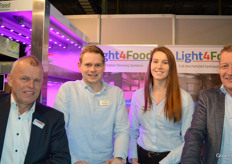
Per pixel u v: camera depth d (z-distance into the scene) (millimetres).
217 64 3129
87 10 6094
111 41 3455
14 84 1066
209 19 3398
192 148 1157
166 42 3412
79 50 3014
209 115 1205
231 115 1172
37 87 1101
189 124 1598
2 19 1790
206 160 1209
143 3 6340
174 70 1651
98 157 1477
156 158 1597
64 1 5863
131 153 1688
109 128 1517
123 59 3188
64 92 1502
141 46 3182
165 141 1633
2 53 1986
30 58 1110
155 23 3430
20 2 1657
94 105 1512
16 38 2160
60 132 1171
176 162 1502
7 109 1106
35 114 1134
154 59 1670
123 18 3459
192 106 1633
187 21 3418
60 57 3014
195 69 3148
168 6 6543
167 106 1611
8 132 1089
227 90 1204
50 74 1918
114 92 1603
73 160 1295
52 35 2490
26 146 1091
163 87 1730
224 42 3377
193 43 3398
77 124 1477
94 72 1456
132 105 1850
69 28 2291
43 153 1088
